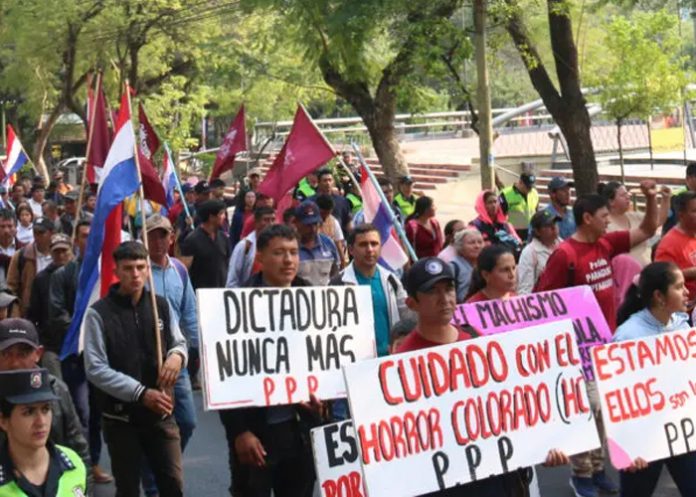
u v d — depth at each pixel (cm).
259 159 4184
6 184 2653
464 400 596
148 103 3938
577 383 622
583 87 2478
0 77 4356
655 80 2258
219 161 1795
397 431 580
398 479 577
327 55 2198
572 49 1934
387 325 830
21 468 474
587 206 890
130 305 744
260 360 665
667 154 3381
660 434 684
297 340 673
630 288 767
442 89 2412
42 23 3500
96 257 851
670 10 2506
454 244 1057
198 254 1248
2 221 1396
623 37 2259
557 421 616
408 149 4191
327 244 1112
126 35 3622
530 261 1009
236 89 4322
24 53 3719
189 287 957
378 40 2319
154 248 930
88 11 3562
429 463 585
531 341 616
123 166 847
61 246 992
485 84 1856
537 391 614
